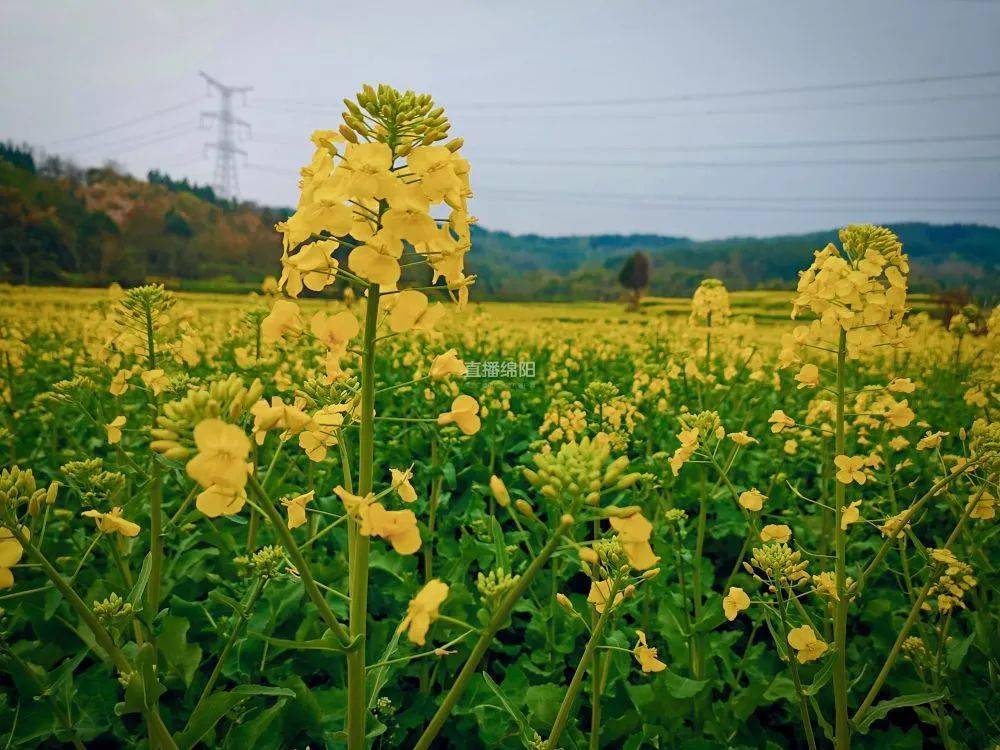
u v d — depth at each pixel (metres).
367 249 1.55
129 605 2.12
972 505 2.51
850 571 3.59
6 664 2.60
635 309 41.34
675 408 6.14
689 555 3.28
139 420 5.20
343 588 3.57
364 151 1.55
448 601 3.42
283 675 2.99
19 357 7.88
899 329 2.56
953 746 2.75
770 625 2.41
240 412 1.44
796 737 3.11
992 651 3.14
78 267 38.72
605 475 1.50
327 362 1.89
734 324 5.96
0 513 1.59
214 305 25.30
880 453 3.88
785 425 2.75
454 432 4.26
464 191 1.76
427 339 10.53
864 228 2.85
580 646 3.53
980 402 4.77
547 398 7.71
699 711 2.87
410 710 3.12
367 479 1.75
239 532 4.21
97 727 2.60
